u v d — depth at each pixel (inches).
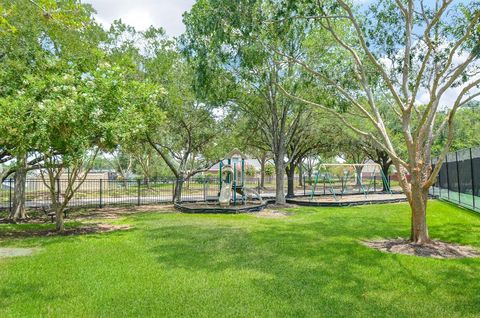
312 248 310.7
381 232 394.3
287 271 240.2
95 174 1656.0
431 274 232.4
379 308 177.2
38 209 692.1
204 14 347.6
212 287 207.6
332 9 312.2
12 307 179.2
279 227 435.2
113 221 513.0
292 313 170.7
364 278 224.4
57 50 487.5
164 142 841.5
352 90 456.8
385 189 1121.4
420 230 326.0
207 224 465.1
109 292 199.9
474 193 552.4
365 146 1101.1
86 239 362.0
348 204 727.7
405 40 359.6
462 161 619.5
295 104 645.9
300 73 610.5
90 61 435.2
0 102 342.3
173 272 238.5
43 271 242.5
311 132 908.0
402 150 1025.5
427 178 327.3
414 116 716.7
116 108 392.8
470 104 1157.1
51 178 422.6
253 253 293.0
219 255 286.7
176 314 170.1
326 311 173.3
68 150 373.7
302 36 576.7
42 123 331.9
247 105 730.2
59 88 350.0
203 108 772.0
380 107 832.9
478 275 230.2
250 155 1644.9
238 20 311.1
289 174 967.0
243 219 522.3
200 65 384.2
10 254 297.4
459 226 421.4
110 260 272.1
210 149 1027.3
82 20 283.9
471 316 168.2
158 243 337.4
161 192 1160.8
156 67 660.1
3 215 628.1
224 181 727.7
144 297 191.9
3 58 439.2
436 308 177.5
